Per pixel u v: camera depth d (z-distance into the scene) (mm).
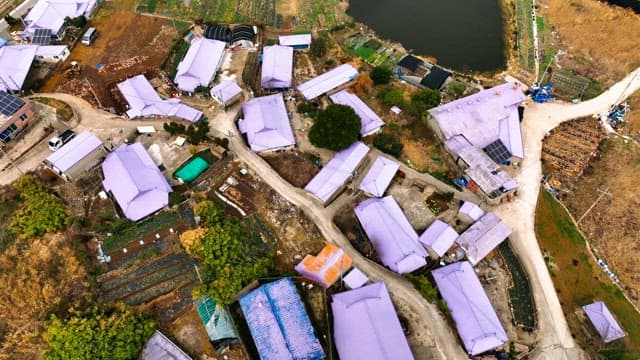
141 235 66000
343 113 73625
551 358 58281
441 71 92625
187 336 56750
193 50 91938
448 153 78688
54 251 62250
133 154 73000
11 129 75000
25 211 64812
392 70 94875
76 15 99188
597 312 60969
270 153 78125
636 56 95000
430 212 72000
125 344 53375
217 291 57406
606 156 80312
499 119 80750
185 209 69000
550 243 69188
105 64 91938
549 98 89062
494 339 56781
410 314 59656
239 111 84562
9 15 99938
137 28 100875
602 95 89625
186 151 77562
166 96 87062
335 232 67688
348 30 105688
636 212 71938
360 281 61719
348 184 73750
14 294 58469
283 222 68688
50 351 53125
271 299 57250
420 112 84125
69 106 82375
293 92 88812
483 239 65438
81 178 71938
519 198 73812
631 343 60312
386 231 66000
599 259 67750
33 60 88688
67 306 58219
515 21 107500
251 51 96750
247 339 56625
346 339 54969
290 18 108000
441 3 113875
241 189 72500
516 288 65312
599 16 104000
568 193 75188
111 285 61219
